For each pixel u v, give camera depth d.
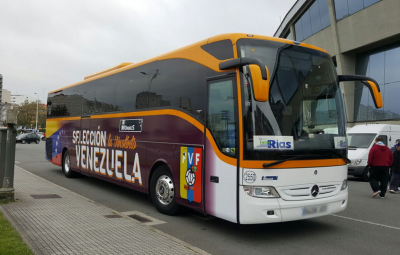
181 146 6.62
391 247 5.40
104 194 9.72
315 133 5.75
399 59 22.91
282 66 5.76
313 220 7.07
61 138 13.23
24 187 9.66
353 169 13.98
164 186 7.16
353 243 5.58
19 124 81.69
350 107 26.42
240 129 5.28
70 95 12.69
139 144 8.05
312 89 5.95
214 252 5.05
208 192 5.86
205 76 6.20
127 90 8.82
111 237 5.25
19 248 4.42
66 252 4.55
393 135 15.61
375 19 22.94
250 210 5.12
